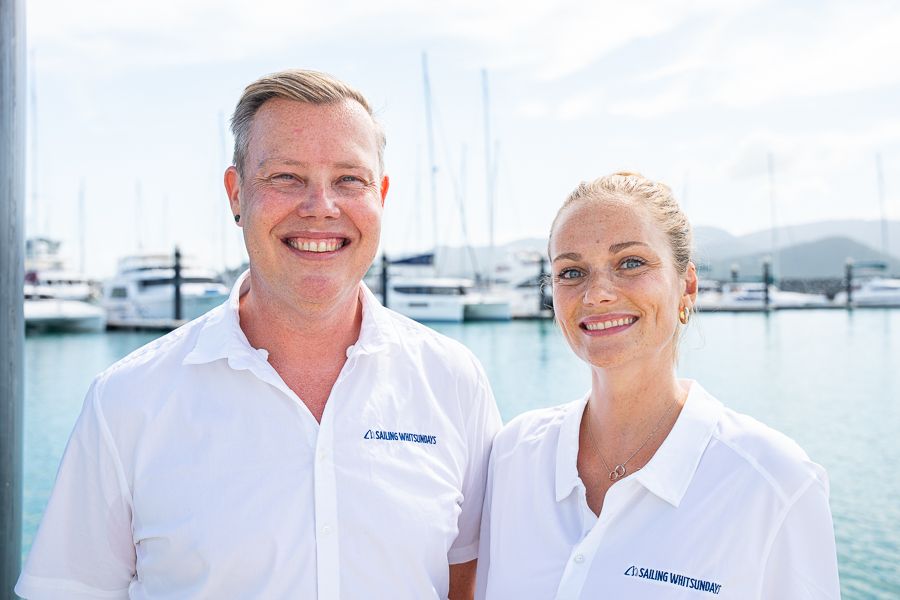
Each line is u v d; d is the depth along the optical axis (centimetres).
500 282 4847
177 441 171
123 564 179
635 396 183
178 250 3347
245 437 171
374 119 188
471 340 2955
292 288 175
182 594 166
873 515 817
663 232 183
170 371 177
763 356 2453
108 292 3694
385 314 196
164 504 168
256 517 165
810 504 161
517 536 187
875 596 619
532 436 199
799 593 159
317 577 164
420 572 175
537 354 2469
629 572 164
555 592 172
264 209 173
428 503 180
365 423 178
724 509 163
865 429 1304
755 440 170
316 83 178
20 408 194
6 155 186
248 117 179
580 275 186
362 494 171
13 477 192
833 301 5484
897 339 3028
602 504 180
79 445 174
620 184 189
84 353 2658
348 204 176
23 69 192
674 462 171
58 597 175
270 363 183
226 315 184
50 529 174
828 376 1975
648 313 179
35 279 3688
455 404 198
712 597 157
